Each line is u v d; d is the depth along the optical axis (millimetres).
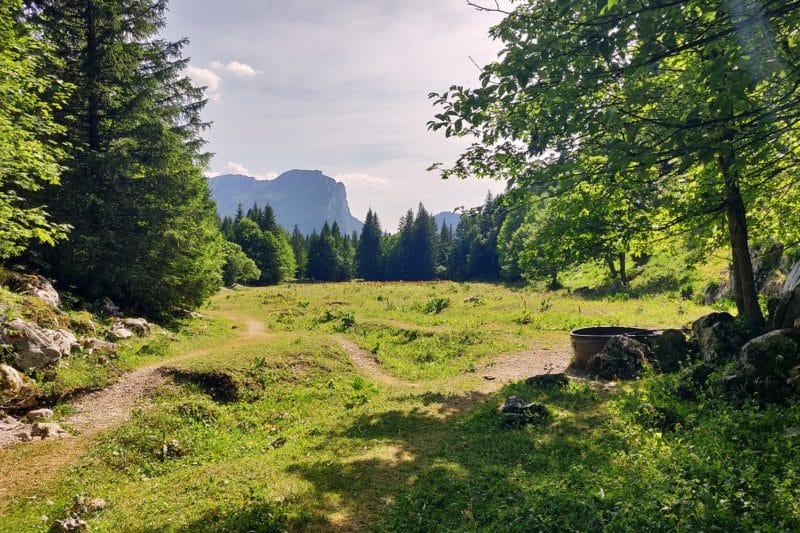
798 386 8289
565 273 39562
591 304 29391
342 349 20828
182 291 26250
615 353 14352
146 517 7273
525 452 8672
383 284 66875
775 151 7195
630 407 10469
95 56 22734
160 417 12602
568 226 10414
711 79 4473
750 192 8375
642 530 5156
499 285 61750
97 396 14016
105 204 21922
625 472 7082
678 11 4391
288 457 9422
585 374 15016
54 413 12656
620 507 5711
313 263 110688
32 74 13953
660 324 20047
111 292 23281
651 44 4777
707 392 9875
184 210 24828
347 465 8492
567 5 4645
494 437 9602
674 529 5047
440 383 16078
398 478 7863
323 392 15898
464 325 25953
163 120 24812
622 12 4648
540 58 5289
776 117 5062
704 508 5367
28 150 12422
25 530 7320
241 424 13352
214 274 34219
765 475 5926
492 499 6746
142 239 22797
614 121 5359
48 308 16844
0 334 13383
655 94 6074
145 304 24375
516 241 63375
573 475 7141
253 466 9086
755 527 4816
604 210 10180
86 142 22391
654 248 12211
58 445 10992
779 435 7113
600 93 6844
